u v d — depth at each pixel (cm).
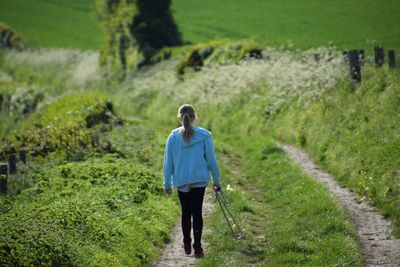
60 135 3912
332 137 3266
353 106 3372
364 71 3725
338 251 1681
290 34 9288
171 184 1739
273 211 2381
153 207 2316
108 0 9975
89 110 4881
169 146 1716
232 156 3834
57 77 10469
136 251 1805
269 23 10294
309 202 2266
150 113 6906
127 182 2644
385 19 9075
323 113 3691
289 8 11000
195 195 1708
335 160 2977
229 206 2383
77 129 4053
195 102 6150
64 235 1700
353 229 1938
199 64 7381
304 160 3291
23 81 10981
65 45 12669
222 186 2852
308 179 2662
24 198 2528
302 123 3875
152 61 8938
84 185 2589
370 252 1741
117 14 9844
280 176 2919
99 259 1628
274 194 2655
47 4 15700
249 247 1856
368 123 3030
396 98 3008
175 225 2233
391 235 1895
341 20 9488
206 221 2248
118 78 9062
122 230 1911
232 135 4788
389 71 3397
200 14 11819
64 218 1856
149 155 3453
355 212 2200
